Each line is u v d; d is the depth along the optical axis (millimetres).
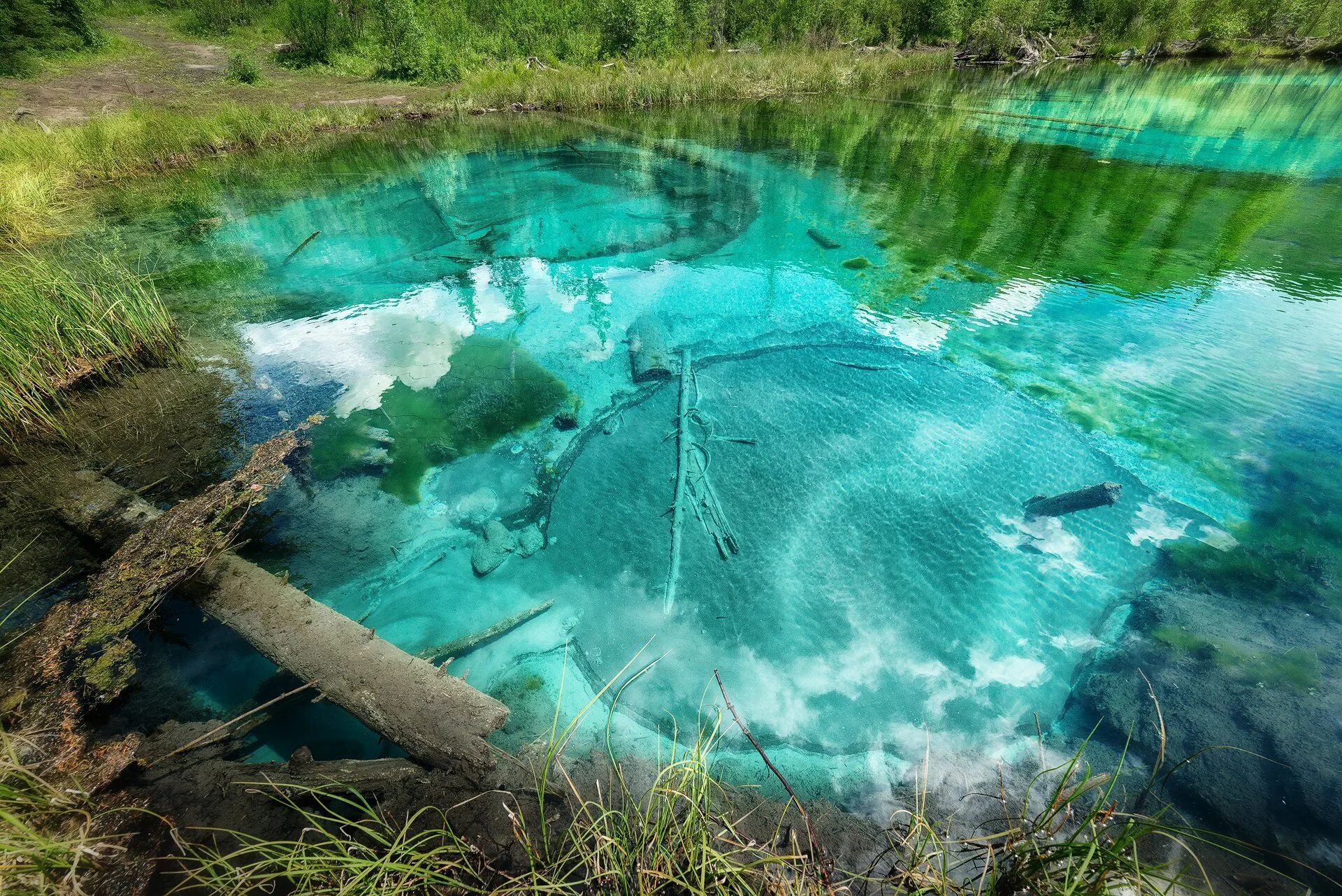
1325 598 3553
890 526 4129
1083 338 5941
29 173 9844
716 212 9258
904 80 19516
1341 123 13000
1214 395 5141
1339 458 4484
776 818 2625
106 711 3094
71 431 5074
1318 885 2434
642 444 4879
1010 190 9812
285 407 5348
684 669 3404
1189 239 7988
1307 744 2857
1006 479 4426
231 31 23047
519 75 17641
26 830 2154
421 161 12125
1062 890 2037
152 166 11625
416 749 2799
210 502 4070
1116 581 3760
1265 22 21188
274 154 12641
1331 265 7234
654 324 6199
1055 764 2928
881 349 5863
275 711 3156
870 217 8914
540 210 9500
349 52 20422
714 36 22125
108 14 24547
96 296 5859
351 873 2244
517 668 3430
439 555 4098
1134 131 13047
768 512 4254
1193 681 3188
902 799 2801
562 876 2334
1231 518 4098
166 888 2320
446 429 5102
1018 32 21812
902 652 3451
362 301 7090
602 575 3934
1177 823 2652
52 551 4012
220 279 7578
